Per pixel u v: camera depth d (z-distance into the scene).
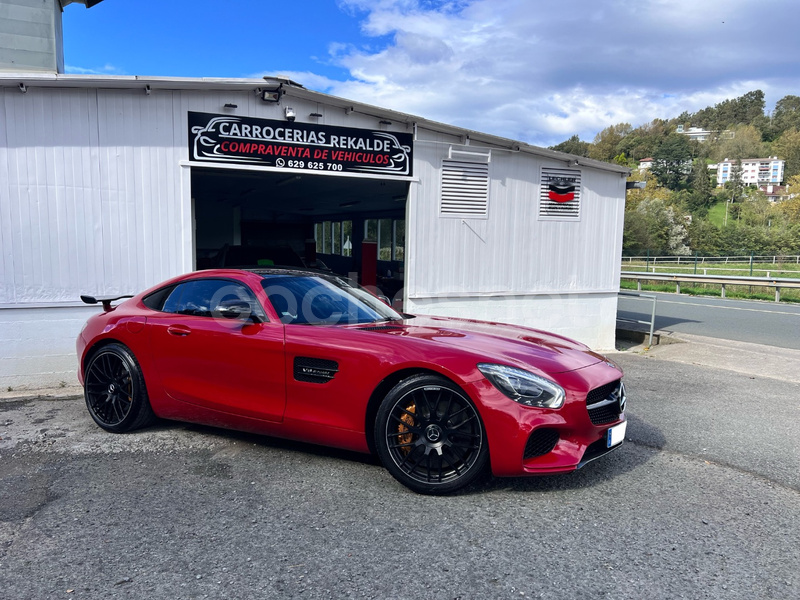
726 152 158.38
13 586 2.42
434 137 7.98
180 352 4.16
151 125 6.44
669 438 4.59
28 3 6.78
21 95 5.97
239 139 6.80
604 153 158.75
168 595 2.36
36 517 3.08
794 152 138.75
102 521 3.03
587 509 3.22
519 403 3.18
